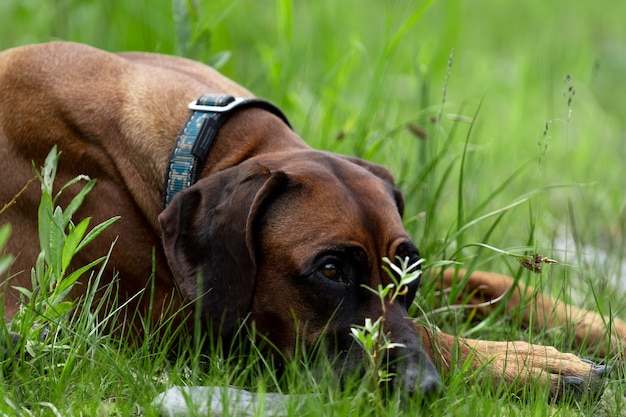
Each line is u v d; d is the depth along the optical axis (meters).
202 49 9.05
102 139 6.73
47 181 5.90
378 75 9.73
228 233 5.86
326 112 10.27
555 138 14.33
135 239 6.60
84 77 6.98
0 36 12.20
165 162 6.64
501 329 7.28
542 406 5.71
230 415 5.11
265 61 11.25
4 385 5.45
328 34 14.76
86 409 5.37
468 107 14.91
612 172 13.13
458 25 15.83
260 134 6.71
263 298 5.90
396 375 5.46
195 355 5.87
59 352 5.76
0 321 5.64
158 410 5.20
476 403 5.53
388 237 5.93
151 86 6.99
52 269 5.79
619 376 6.23
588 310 7.59
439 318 7.43
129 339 6.52
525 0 21.50
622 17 20.84
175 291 6.50
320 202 5.86
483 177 11.73
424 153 9.36
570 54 17.62
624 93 16.72
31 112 6.80
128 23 11.90
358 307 5.78
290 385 5.40
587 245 10.32
